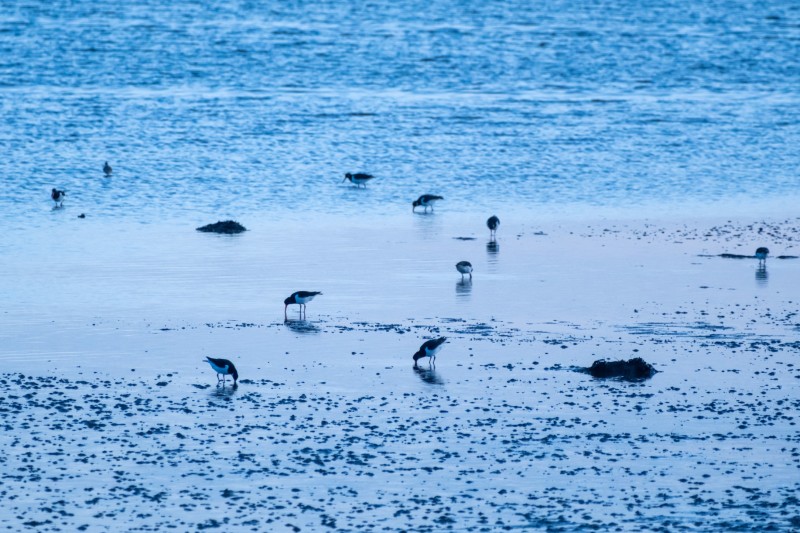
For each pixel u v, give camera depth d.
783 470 30.44
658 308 45.81
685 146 85.69
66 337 41.66
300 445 31.78
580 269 52.62
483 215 65.50
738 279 50.69
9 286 48.88
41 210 65.00
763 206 68.06
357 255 55.56
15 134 84.69
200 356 39.62
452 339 41.69
